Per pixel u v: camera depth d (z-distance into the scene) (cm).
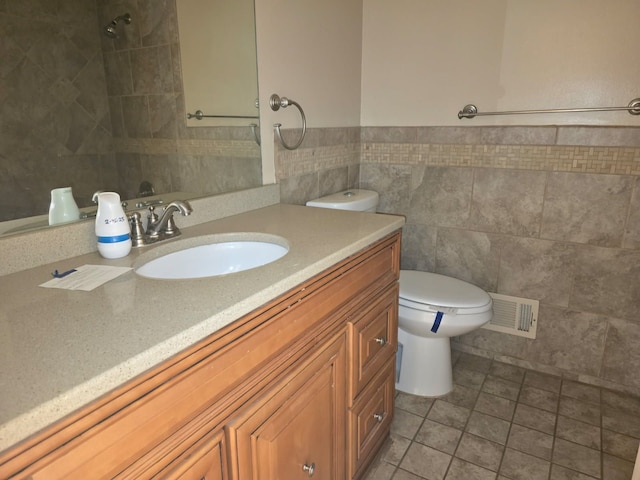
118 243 101
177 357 65
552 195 186
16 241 93
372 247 126
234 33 142
